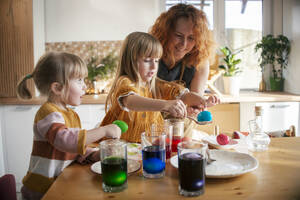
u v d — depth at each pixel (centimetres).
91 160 101
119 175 74
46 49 298
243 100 255
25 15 262
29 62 265
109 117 139
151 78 143
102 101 250
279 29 309
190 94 147
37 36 276
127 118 134
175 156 98
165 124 109
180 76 172
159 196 71
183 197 71
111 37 296
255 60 316
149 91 148
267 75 317
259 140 108
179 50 155
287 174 85
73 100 111
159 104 109
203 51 159
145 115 137
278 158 100
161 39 154
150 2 291
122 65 133
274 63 312
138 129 134
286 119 261
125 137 134
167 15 151
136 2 291
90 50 298
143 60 128
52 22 296
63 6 294
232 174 78
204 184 74
